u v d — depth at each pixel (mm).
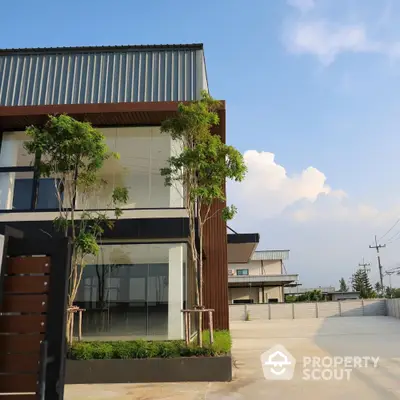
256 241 15938
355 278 68562
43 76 11203
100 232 8820
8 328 4203
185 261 9555
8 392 4070
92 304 9266
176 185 9938
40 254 4316
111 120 10406
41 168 8336
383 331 17781
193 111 8219
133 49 11305
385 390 6621
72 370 7449
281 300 37031
